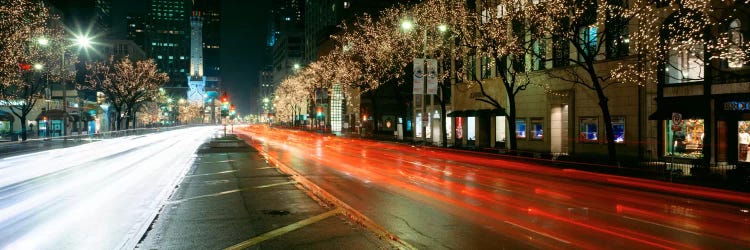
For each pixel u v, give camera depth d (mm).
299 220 12094
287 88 130500
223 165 28016
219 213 13125
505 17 35281
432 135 55250
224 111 53656
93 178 21797
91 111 77188
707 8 25234
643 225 11602
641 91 30016
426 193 16859
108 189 18109
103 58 119188
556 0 30859
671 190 18078
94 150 42875
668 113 27188
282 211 13375
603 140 33125
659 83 28734
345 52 87250
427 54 52594
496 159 32625
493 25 35438
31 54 49312
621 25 28656
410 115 82375
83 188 18438
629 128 30875
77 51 84500
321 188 18125
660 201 15477
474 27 39250
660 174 21812
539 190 17797
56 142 56031
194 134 90000
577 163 26484
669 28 27516
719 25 25047
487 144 48156
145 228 11141
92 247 9648
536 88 40062
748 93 24062
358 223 11703
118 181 20641
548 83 38469
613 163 25203
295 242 9828
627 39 30953
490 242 9836
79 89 81750
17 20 43438
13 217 12844
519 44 35688
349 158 33219
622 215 12906
